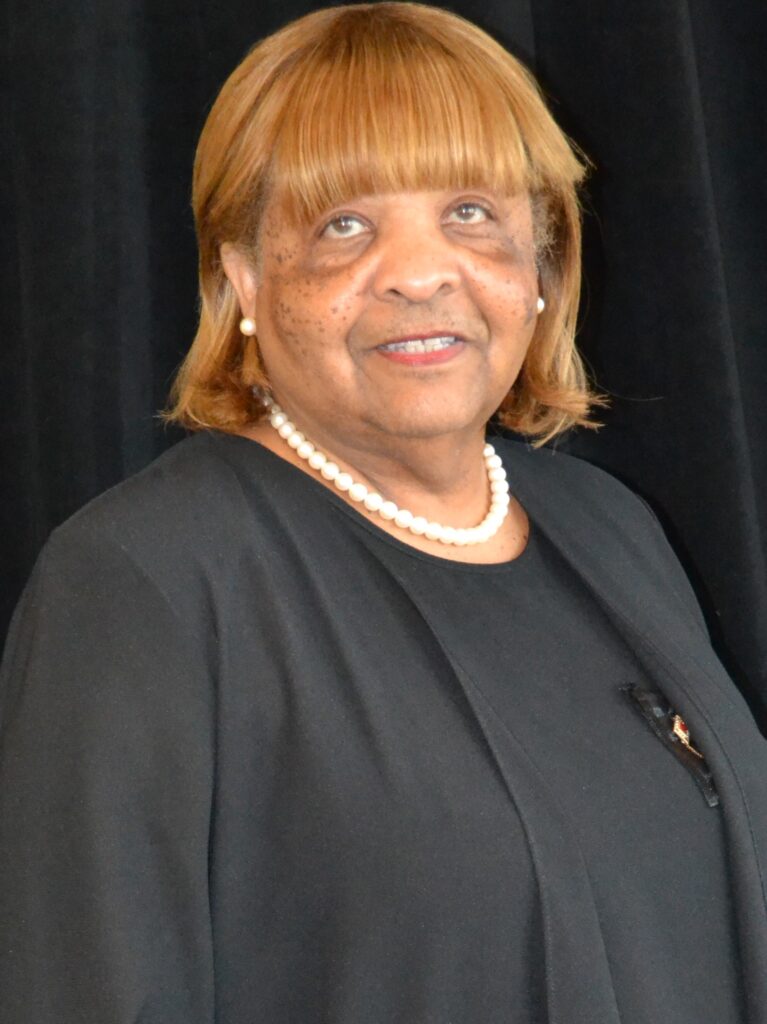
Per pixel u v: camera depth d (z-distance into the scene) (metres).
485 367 1.31
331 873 1.17
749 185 2.01
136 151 1.85
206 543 1.22
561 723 1.30
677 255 1.91
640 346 1.97
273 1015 1.19
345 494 1.37
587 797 1.26
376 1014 1.16
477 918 1.17
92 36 1.79
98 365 1.82
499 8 1.84
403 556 1.33
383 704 1.21
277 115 1.25
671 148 1.89
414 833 1.16
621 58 1.90
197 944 1.14
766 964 1.30
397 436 1.31
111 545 1.19
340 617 1.25
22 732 1.16
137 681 1.15
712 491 1.95
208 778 1.16
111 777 1.13
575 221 1.44
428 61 1.26
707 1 1.98
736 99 2.00
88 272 1.80
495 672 1.30
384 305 1.25
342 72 1.24
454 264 1.27
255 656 1.20
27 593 1.24
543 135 1.34
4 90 1.85
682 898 1.29
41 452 1.82
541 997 1.18
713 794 1.32
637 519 1.62
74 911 1.11
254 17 1.84
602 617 1.42
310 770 1.17
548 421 1.62
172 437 1.90
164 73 1.86
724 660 1.99
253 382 1.37
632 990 1.22
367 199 1.25
